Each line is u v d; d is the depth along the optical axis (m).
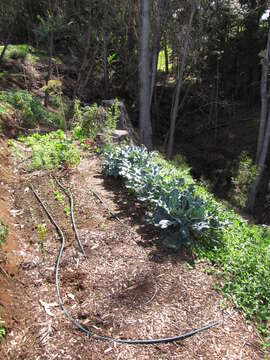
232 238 4.04
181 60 12.92
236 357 2.46
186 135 16.38
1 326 2.41
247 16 15.08
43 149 5.59
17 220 3.93
